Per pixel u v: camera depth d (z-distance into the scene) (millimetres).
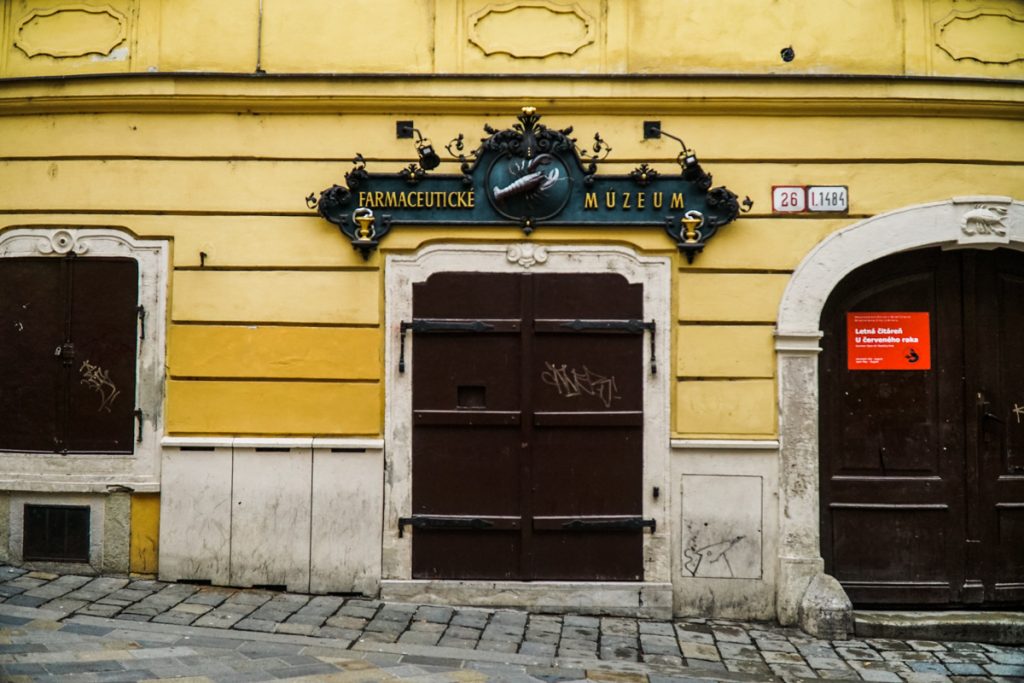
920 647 6305
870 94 6695
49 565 6852
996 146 6805
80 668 4949
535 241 6770
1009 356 6906
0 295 6891
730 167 6789
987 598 6828
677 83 6723
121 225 6844
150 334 6840
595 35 6859
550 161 6734
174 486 6777
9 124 6887
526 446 6715
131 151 6848
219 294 6805
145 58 6875
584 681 5258
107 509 6832
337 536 6723
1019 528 6852
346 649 5617
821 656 6020
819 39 6832
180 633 5711
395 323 6770
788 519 6672
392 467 6742
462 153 6785
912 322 6906
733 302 6754
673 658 5832
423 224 6734
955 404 6883
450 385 6758
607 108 6785
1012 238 6723
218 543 6742
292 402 6770
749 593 6680
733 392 6738
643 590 6656
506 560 6715
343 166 6824
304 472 6742
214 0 6871
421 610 6500
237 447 6742
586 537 6723
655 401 6742
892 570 6867
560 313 6773
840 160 6777
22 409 6879
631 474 6738
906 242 6727
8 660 5004
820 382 6902
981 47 6855
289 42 6855
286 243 6801
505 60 6855
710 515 6707
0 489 6840
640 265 6770
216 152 6832
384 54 6855
